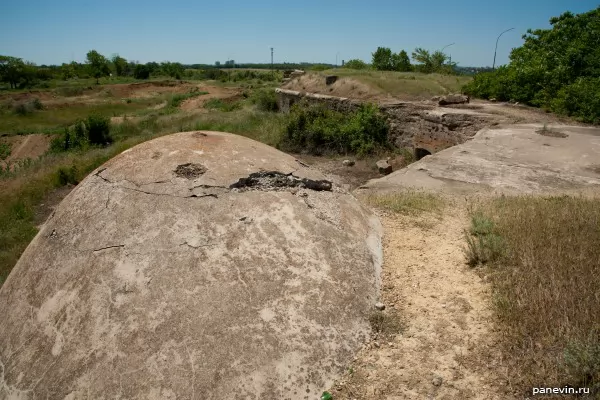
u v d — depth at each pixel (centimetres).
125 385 236
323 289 293
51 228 328
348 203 400
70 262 295
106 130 1736
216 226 298
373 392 247
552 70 1245
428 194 585
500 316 298
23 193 1052
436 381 251
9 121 2500
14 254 725
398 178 680
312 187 379
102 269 281
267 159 371
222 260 282
